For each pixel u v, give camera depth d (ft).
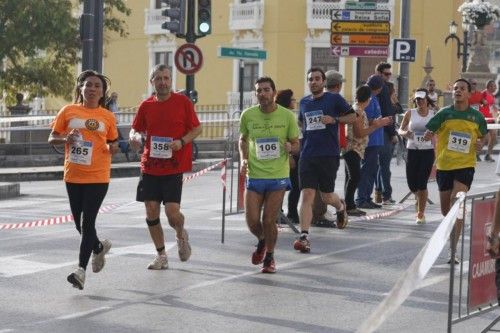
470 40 189.57
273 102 48.85
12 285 45.65
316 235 61.77
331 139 55.83
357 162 69.31
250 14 204.44
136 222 68.64
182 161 48.65
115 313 40.09
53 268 50.01
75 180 44.65
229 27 208.13
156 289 44.91
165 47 217.15
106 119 44.91
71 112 44.70
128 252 54.70
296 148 48.88
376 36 103.91
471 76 182.50
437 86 204.33
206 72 212.23
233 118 147.43
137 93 222.28
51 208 80.59
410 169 66.80
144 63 221.05
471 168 53.26
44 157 127.95
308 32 202.08
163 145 48.34
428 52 171.22
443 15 203.72
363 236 61.67
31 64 170.30
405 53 129.80
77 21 167.32
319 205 65.21
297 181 65.05
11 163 125.80
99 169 44.68
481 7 181.78
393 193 89.15
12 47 167.53
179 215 49.29
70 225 67.00
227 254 54.44
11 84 171.01
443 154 53.36
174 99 48.34
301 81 203.00
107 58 227.20
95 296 43.32
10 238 60.44
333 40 104.53
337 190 89.97
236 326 38.04
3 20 164.14
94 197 44.57
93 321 38.68
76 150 44.52
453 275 32.83
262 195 49.06
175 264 51.24
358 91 67.26
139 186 49.37
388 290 45.29
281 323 38.65
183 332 37.01
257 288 45.34
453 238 32.63
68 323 38.32
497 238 32.07
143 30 220.23
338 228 61.57
